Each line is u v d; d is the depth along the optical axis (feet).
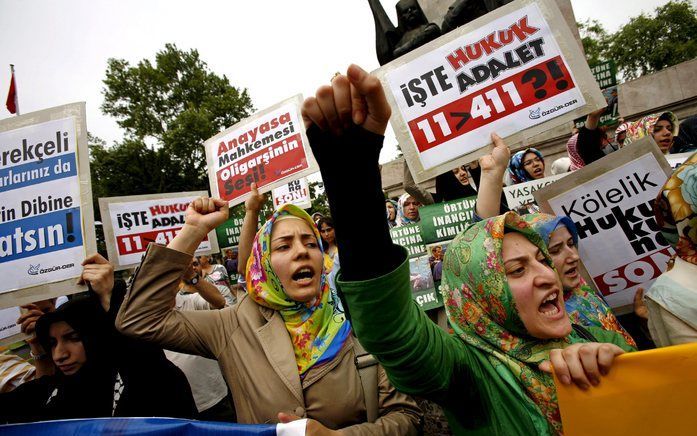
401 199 16.81
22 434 4.72
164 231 10.82
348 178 2.45
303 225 5.57
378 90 2.14
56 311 5.77
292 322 5.24
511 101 6.28
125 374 5.48
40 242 6.77
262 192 8.84
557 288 3.70
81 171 6.97
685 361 2.90
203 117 74.74
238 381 5.01
